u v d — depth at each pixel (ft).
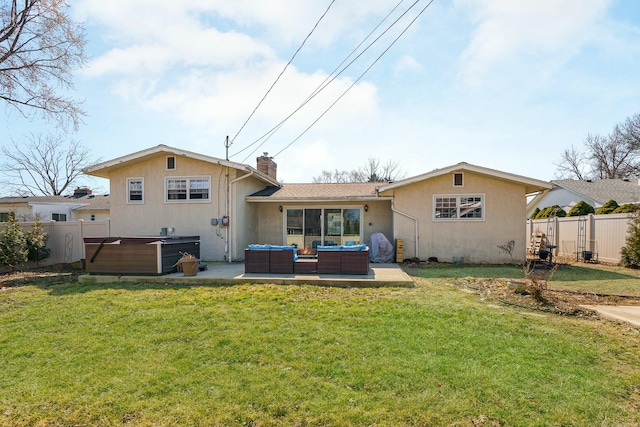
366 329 16.25
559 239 54.34
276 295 22.70
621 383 11.41
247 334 15.71
